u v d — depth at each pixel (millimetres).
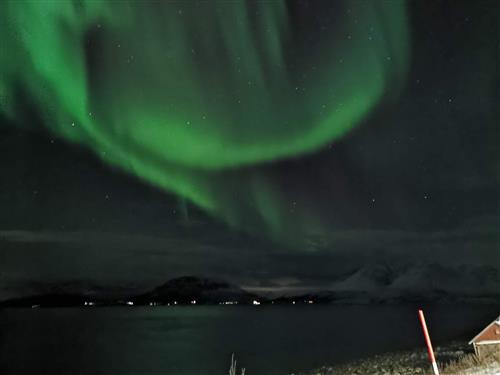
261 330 116375
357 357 46000
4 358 59125
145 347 73438
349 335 89188
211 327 135875
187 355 59906
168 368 46656
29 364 53000
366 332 98062
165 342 83125
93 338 96188
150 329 129750
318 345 67500
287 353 56094
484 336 19844
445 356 38625
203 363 50094
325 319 182875
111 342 85625
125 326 145625
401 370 30188
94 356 60969
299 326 134500
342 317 199500
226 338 90688
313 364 42688
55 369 48438
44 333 114250
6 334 109562
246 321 175750
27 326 147500
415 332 92625
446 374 17141
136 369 46969
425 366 31547
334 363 42062
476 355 19547
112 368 48281
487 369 16188
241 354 57625
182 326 143375
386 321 154625
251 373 37844
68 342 85500
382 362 38500
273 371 38500
